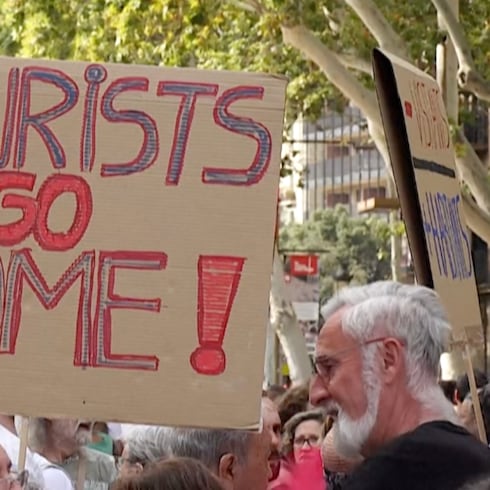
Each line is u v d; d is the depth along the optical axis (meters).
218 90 4.92
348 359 4.52
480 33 22.30
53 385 4.81
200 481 4.64
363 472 4.33
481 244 35.12
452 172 5.91
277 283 24.83
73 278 4.86
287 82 4.91
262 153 4.88
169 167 4.89
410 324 4.48
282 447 7.55
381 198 27.94
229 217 4.85
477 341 5.88
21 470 5.02
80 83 4.97
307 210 61.31
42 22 20.81
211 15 18.78
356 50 21.23
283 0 19.34
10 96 4.98
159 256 4.85
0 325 4.85
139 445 5.54
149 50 19.23
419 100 5.62
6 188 4.93
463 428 4.46
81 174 4.91
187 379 4.78
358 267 51.09
